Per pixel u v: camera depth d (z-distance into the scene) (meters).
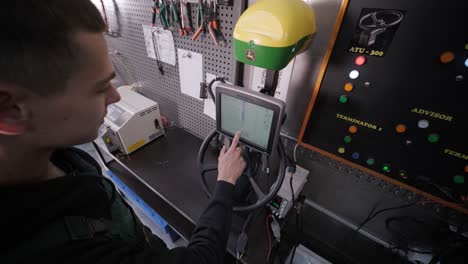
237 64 0.79
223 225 0.52
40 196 0.27
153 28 0.96
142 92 1.28
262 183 0.80
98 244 0.32
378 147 0.64
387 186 0.71
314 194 0.96
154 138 1.12
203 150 0.77
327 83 0.65
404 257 0.82
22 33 0.19
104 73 0.29
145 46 1.06
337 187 0.86
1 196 0.25
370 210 0.83
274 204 0.76
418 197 0.66
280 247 1.02
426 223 0.71
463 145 0.51
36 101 0.23
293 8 0.46
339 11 0.56
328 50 0.60
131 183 1.13
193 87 0.99
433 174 0.58
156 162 1.00
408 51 0.50
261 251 0.71
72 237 0.29
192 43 0.87
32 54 0.20
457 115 0.49
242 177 0.75
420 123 0.55
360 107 0.62
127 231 0.45
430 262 0.67
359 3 0.52
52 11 0.21
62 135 0.28
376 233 0.87
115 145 1.03
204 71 0.90
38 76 0.21
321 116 0.71
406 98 0.54
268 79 0.68
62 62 0.22
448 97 0.49
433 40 0.46
